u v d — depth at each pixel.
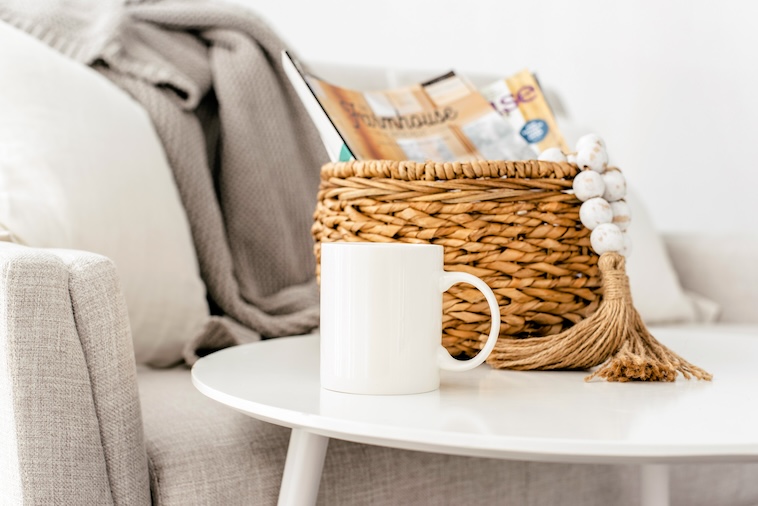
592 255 0.74
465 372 0.72
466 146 0.86
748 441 0.48
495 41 2.19
